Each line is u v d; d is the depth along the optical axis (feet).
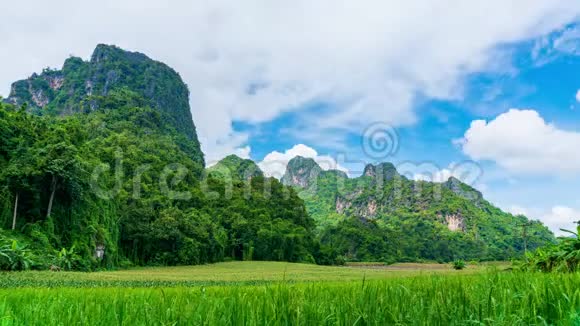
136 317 11.93
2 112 141.90
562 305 10.57
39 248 119.55
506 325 9.36
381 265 270.05
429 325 9.90
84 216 145.18
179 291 20.03
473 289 13.29
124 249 183.52
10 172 124.36
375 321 10.17
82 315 12.50
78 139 165.48
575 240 35.96
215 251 229.25
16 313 13.69
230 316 10.86
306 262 270.87
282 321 10.55
